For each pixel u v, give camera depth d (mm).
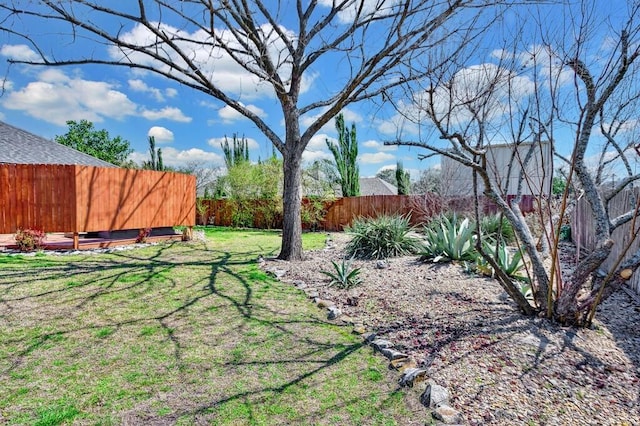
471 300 3861
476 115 3176
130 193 8961
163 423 1973
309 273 5598
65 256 7078
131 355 2799
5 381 2393
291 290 4723
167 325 3438
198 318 3639
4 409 2076
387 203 13898
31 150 11680
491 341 2816
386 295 4270
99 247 8305
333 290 4621
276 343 3047
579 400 2123
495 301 3807
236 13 4898
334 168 16500
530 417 1983
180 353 2842
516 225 3307
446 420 1966
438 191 12875
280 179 15508
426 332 3111
